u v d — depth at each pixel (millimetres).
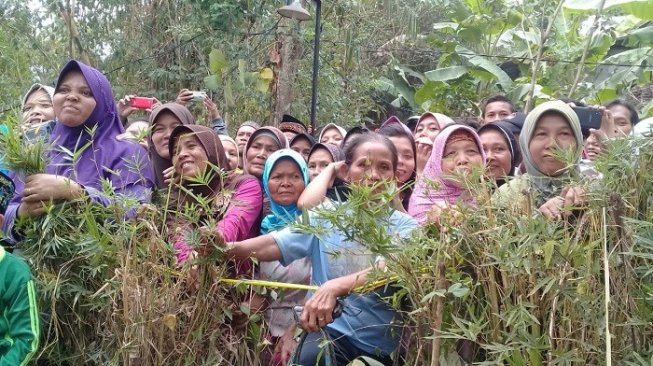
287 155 3238
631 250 2043
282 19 8359
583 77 9156
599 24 8195
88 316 2688
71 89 3330
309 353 2533
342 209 2240
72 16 9750
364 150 2906
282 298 2697
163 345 2467
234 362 2625
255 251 2611
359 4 10344
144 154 3355
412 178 3783
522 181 2475
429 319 2188
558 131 2855
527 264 2018
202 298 2518
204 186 2988
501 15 9383
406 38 10688
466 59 9664
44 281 2635
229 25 8234
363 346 2527
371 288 2406
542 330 2117
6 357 2381
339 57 10195
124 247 2553
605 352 2035
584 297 2043
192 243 2486
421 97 9938
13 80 10742
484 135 3602
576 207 2189
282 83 8172
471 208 2264
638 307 2094
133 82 9648
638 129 4113
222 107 8242
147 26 9742
